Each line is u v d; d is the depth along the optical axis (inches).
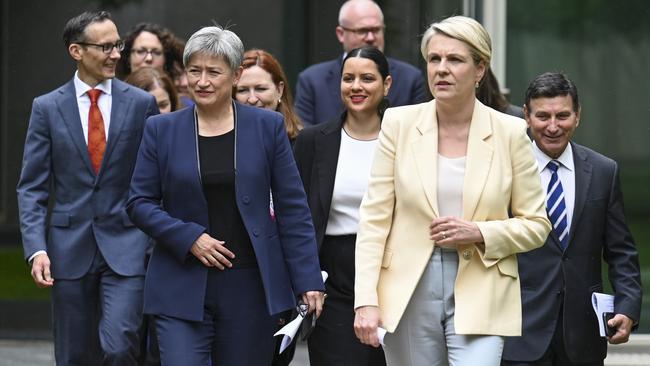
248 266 392.2
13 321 753.0
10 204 915.4
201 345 387.9
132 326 473.4
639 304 432.1
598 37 663.8
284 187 398.3
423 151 368.5
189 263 387.2
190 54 386.3
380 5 716.0
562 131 426.0
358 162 450.6
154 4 820.6
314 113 593.3
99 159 478.6
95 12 482.3
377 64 451.5
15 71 851.4
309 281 396.8
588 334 427.2
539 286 424.8
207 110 391.5
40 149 476.1
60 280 477.7
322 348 445.4
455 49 361.7
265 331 394.9
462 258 364.8
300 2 776.3
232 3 795.4
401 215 371.6
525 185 369.7
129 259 476.1
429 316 369.1
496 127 370.3
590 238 430.0
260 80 493.0
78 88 482.3
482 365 362.3
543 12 665.6
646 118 663.8
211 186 387.5
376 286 370.6
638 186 664.4
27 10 840.9
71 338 481.4
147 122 393.7
